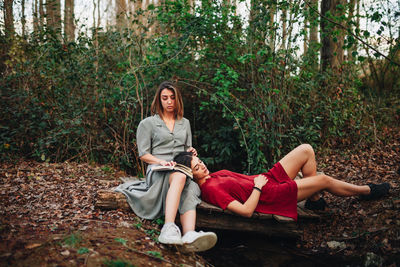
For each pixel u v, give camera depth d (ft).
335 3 18.12
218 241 9.45
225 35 14.43
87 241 7.15
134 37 15.16
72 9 19.88
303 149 9.85
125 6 17.95
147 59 14.90
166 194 9.01
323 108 16.19
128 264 6.36
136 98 15.78
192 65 16.30
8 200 9.63
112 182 12.10
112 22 19.90
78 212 9.04
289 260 8.33
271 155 14.34
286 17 13.33
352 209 10.27
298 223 10.20
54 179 12.08
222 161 17.57
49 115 14.84
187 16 14.01
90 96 15.96
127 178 12.55
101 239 7.38
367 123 17.30
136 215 9.34
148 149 9.71
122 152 14.75
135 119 15.90
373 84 21.98
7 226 7.55
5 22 15.75
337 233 9.43
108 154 15.62
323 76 16.76
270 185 9.44
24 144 14.76
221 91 14.17
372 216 9.48
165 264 6.95
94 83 15.85
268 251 8.87
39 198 9.96
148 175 9.61
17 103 14.87
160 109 9.96
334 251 8.73
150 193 9.12
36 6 18.12
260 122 14.02
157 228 8.90
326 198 11.56
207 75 15.51
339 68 16.98
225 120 16.94
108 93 15.47
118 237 7.61
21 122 14.60
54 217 8.63
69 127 14.76
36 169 12.93
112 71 16.17
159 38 14.70
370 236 8.70
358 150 15.80
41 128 14.75
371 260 7.69
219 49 15.03
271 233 9.41
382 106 19.60
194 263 7.57
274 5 13.15
